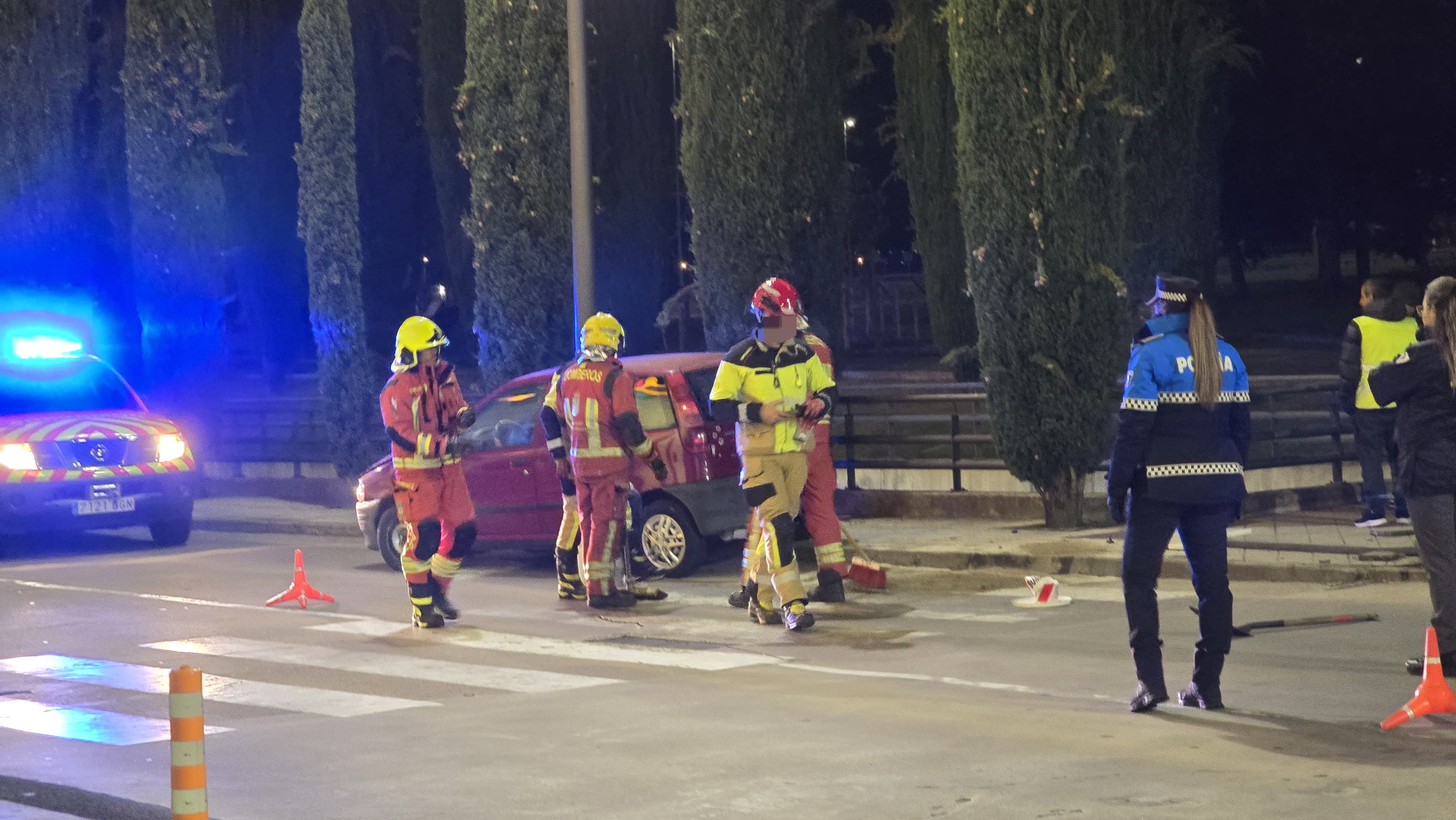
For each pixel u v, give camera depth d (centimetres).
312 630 1268
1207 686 851
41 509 1766
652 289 2727
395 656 1135
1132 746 774
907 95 2647
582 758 791
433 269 4369
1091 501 1773
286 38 3897
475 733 862
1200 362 818
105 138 2733
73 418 1842
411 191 4297
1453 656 905
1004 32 1641
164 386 2598
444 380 1268
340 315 2395
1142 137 2303
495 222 2183
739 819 671
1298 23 4166
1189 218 2383
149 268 2583
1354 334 1521
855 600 1347
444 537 1280
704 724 867
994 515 1795
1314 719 823
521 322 2177
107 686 1047
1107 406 1658
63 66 2720
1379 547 1393
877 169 4134
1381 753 744
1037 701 902
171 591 1525
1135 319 1761
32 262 2759
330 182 2391
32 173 2748
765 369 1195
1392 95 4188
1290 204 4481
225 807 716
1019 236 1648
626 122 2698
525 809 699
